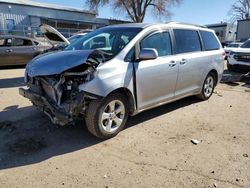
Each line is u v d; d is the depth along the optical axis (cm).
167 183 321
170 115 553
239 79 980
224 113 579
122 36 471
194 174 340
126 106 445
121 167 353
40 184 315
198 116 554
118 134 450
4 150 392
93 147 405
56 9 3453
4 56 1164
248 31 2814
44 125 483
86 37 535
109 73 407
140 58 438
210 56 635
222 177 334
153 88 482
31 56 1230
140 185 316
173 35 535
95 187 311
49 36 671
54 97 400
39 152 388
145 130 471
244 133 471
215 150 404
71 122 398
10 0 3166
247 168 356
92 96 390
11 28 3028
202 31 635
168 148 406
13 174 333
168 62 504
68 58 402
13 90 750
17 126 478
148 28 484
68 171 342
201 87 635
